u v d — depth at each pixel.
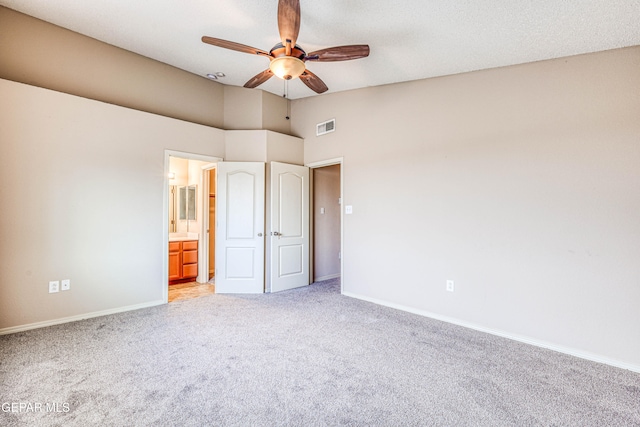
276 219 4.36
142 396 1.82
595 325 2.33
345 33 2.60
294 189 4.58
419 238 3.38
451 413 1.70
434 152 3.26
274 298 4.00
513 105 2.72
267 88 4.44
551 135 2.53
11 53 2.87
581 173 2.39
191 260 4.98
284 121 4.86
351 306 3.66
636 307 2.18
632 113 2.20
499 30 2.31
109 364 2.21
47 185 2.94
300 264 4.66
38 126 2.89
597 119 2.33
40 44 3.01
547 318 2.54
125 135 3.43
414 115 3.43
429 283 3.29
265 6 2.47
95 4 2.62
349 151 4.14
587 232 2.37
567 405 1.78
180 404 1.75
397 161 3.59
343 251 4.23
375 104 3.83
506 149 2.76
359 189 4.01
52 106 2.96
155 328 2.92
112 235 3.34
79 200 3.13
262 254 4.29
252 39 2.99
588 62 2.37
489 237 2.86
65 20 2.94
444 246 3.17
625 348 2.22
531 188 2.62
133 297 3.50
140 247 3.54
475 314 2.95
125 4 2.58
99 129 3.25
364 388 1.93
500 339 2.70
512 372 2.14
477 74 2.95
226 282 4.25
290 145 4.64
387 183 3.69
